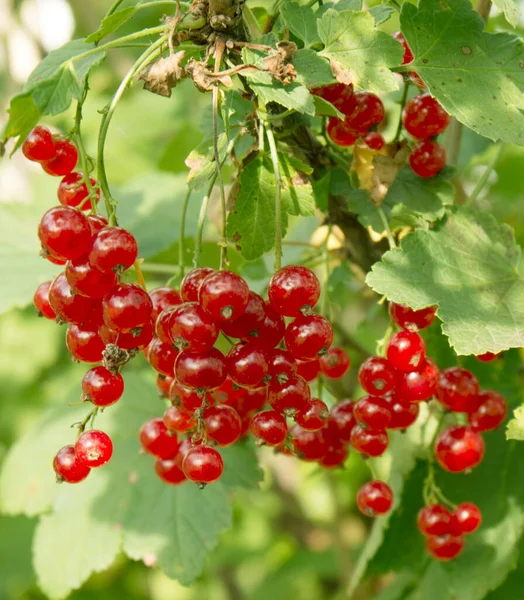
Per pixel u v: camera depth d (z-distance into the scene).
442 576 0.45
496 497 0.43
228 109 0.36
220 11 0.35
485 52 0.37
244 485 0.45
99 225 0.35
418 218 0.40
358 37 0.36
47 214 0.34
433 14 0.37
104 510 0.46
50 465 0.47
